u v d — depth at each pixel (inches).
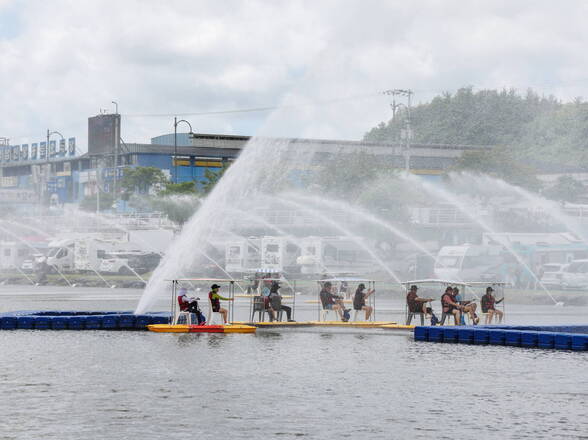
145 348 2155.5
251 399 1477.6
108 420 1305.4
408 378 1708.9
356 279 2824.8
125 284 5531.5
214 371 1781.5
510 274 5004.9
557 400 1483.8
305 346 2231.8
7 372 1758.1
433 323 2674.7
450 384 1641.2
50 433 1219.9
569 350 2181.3
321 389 1578.5
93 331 2603.3
